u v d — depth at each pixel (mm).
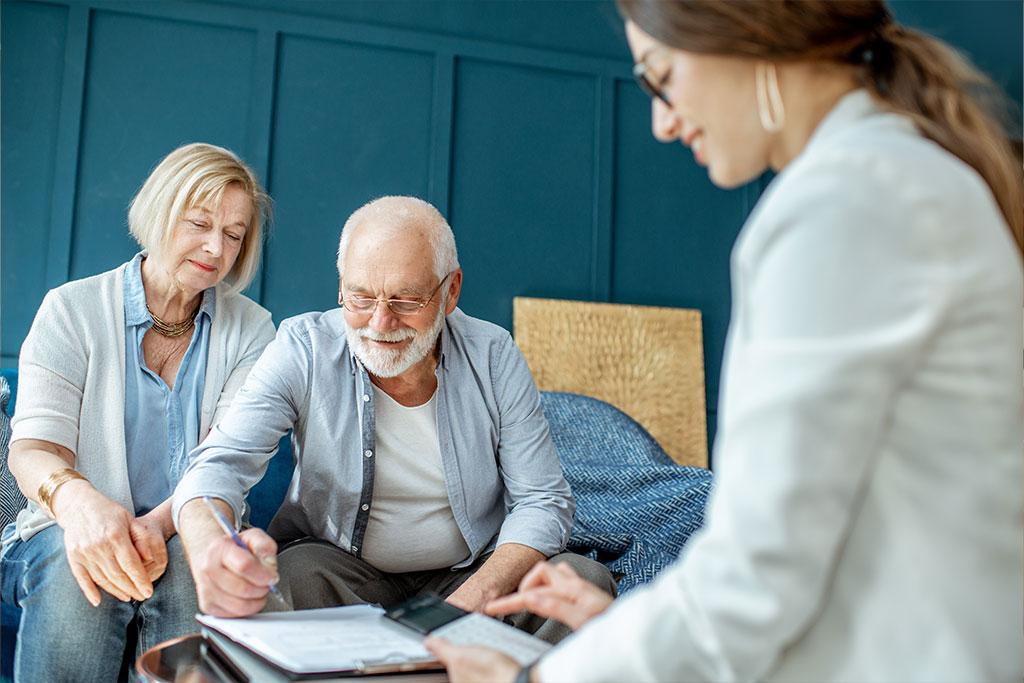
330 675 907
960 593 675
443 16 3252
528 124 3326
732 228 3570
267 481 2383
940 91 834
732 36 786
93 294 1903
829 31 800
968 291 667
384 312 1577
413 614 1072
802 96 826
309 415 1698
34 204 2822
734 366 728
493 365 1805
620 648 746
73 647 1480
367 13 3170
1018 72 3699
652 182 3477
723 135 843
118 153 2898
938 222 670
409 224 1619
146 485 1868
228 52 3018
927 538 679
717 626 697
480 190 3252
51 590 1489
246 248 2102
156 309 1963
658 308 3344
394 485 1729
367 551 1729
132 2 2930
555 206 3326
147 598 1517
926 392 679
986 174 813
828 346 652
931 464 681
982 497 678
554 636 1432
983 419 676
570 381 3186
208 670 1035
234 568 1125
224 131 2992
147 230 1920
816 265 668
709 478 2412
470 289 3207
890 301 657
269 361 1697
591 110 3412
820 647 714
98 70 2898
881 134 743
